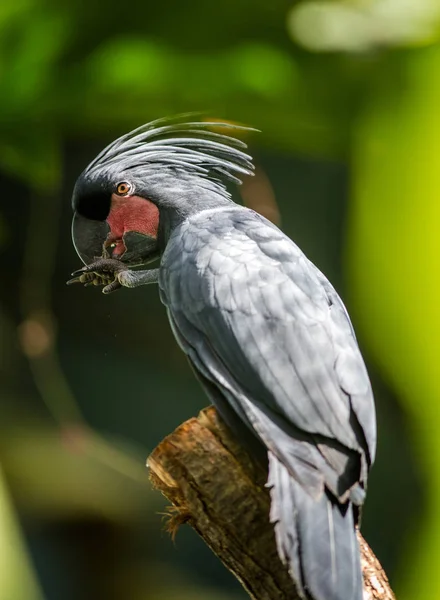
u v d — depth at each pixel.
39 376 13.38
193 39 12.09
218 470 6.18
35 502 13.07
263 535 6.14
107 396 14.58
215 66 12.12
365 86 11.63
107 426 14.51
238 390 6.15
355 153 10.76
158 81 12.12
